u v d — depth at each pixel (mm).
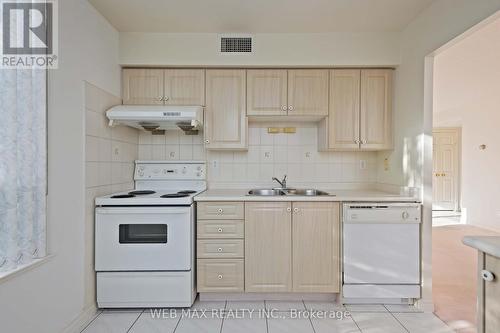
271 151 2900
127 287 2117
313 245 2240
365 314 2107
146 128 2652
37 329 1511
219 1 2002
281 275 2242
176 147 2871
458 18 1784
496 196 4852
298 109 2541
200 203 2238
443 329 1918
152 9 2104
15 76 1390
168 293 2131
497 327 996
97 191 2131
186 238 2127
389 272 2205
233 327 1931
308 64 2465
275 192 2795
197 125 2469
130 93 2535
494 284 1011
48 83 1610
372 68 2555
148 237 2137
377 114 2557
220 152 2889
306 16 2205
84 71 1953
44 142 1546
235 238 2242
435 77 3596
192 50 2471
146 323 1980
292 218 2242
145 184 2754
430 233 2182
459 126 6543
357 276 2213
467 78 3650
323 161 2908
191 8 2092
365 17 2223
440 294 2441
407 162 2363
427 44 2092
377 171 2887
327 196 2244
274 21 2281
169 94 2543
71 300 1819
